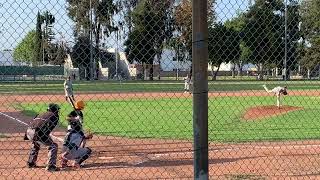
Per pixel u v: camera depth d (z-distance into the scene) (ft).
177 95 100.12
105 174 30.53
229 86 109.29
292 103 85.97
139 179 28.84
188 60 26.27
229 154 36.99
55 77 94.68
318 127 54.65
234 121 60.13
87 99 95.45
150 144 42.55
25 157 36.32
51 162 31.91
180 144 42.80
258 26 30.12
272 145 41.52
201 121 14.90
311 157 35.53
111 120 64.23
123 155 37.01
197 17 14.49
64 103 87.71
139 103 88.38
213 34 28.96
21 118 65.46
